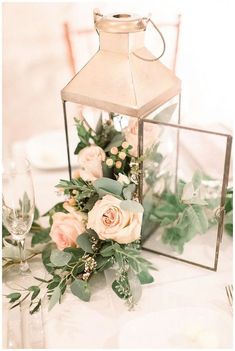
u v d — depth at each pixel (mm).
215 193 1073
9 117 2178
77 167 1336
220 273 1020
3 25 1948
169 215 1087
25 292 972
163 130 1055
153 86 997
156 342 841
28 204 964
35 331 866
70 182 1003
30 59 2043
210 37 1512
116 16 1031
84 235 946
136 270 938
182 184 1082
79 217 969
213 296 952
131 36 970
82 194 970
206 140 1144
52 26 1943
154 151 1041
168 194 1116
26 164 966
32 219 993
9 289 986
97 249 962
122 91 962
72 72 1690
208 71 1563
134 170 979
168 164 1127
